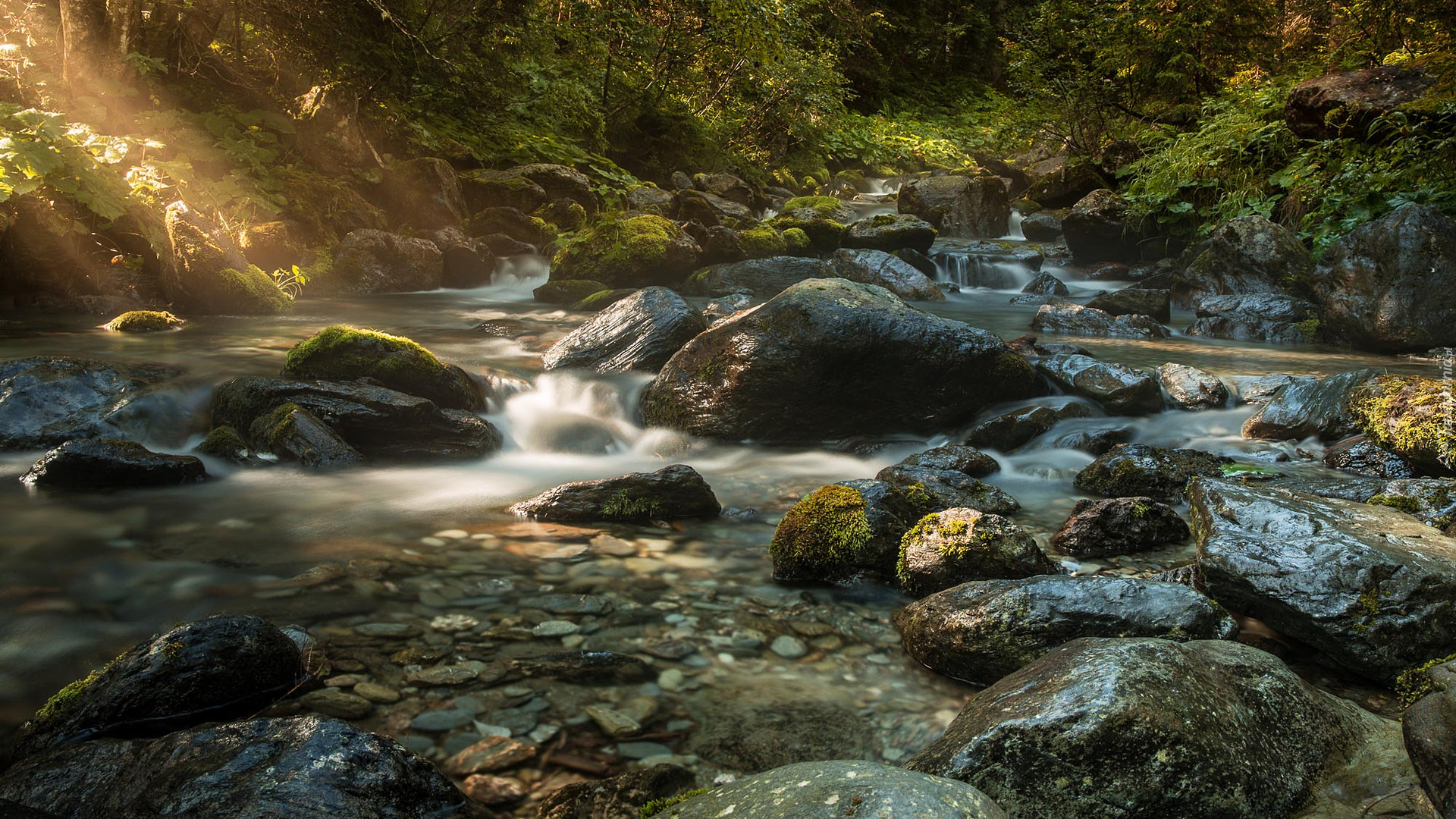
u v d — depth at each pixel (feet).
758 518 13.42
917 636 9.25
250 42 33.78
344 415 15.88
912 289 34.65
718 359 17.52
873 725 7.94
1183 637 8.50
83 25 27.50
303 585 10.31
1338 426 16.52
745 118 62.08
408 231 35.37
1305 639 9.14
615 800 6.64
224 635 7.89
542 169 40.91
